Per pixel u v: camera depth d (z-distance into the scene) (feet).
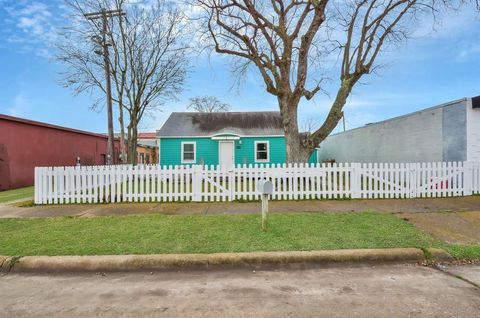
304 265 14.49
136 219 21.88
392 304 10.62
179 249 15.47
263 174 29.84
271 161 65.46
